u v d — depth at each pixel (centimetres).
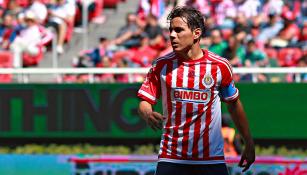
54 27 4428
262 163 3070
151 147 3544
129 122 3509
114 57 4081
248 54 3959
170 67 1703
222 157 1725
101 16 4856
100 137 3538
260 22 4388
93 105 3528
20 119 3569
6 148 3622
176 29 1680
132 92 3506
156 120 1670
